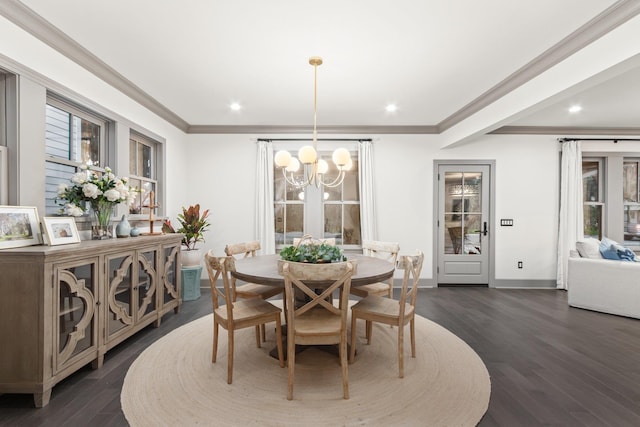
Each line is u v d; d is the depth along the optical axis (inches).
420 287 197.3
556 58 104.0
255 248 139.1
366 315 93.4
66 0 80.5
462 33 95.1
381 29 93.4
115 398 77.0
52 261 75.4
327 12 85.5
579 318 139.0
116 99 127.2
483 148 197.8
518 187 198.1
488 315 143.1
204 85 134.5
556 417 70.6
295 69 119.4
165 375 88.3
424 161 197.3
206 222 195.0
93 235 107.5
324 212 201.8
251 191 196.4
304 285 78.7
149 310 121.3
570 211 193.0
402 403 75.5
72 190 101.4
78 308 84.8
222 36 97.4
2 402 75.1
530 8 83.4
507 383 84.7
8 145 85.4
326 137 196.9
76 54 103.4
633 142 199.3
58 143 104.6
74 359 82.7
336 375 88.9
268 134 196.7
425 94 143.8
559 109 163.0
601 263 147.6
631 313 138.7
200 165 195.6
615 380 86.7
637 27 78.8
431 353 102.8
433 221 197.6
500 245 198.4
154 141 161.3
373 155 196.2
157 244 125.3
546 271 197.6
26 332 73.2
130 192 118.0
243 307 94.3
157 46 103.2
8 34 82.6
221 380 85.8
